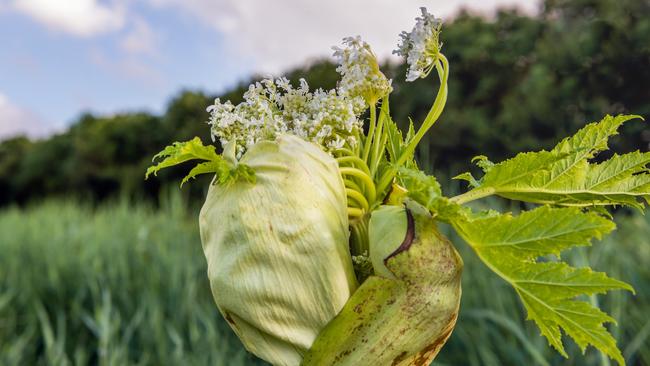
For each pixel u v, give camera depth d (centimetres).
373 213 90
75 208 807
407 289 86
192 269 484
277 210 87
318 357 87
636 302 352
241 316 87
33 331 475
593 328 86
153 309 428
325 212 88
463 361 343
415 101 1001
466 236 89
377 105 102
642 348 313
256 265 87
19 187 1620
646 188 94
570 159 94
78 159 1419
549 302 87
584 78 1009
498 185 95
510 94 1072
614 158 94
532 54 1087
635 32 983
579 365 306
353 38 94
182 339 418
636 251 394
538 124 997
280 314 86
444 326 89
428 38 92
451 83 1086
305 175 88
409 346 87
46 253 574
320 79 996
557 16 1102
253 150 90
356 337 87
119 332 443
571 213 81
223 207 90
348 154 98
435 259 87
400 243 86
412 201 89
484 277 364
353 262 92
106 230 609
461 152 1016
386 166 99
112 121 1404
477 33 1115
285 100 96
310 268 86
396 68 935
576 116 1005
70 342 470
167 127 1291
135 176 1306
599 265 344
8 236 662
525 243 85
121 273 507
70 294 506
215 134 93
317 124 91
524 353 327
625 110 1002
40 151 1592
